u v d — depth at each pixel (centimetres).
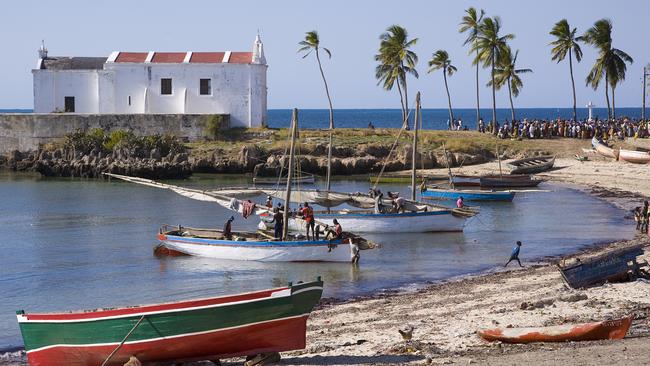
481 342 2033
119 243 4234
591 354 1789
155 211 5469
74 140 8206
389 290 3072
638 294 2577
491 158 8375
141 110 8931
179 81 8900
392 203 4725
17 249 4062
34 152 8356
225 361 2050
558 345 1925
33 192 6544
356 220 4544
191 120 8625
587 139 9031
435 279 3281
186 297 3036
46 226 4797
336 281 3288
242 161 7838
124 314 1877
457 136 9019
